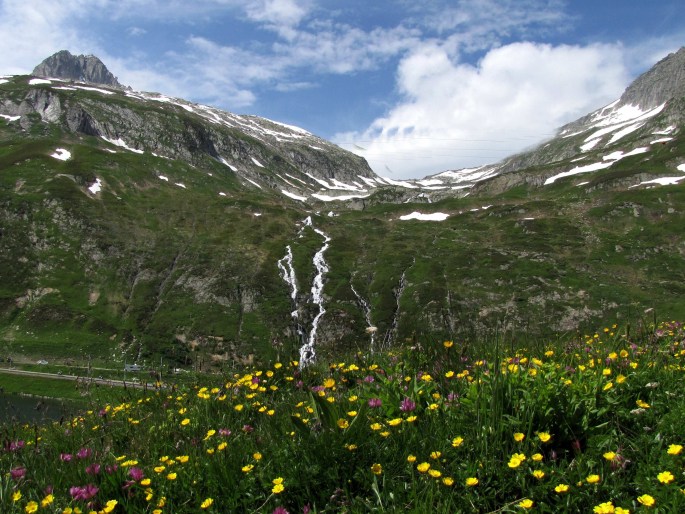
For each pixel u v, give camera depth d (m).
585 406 4.93
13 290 129.12
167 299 135.12
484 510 3.99
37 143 199.50
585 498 3.84
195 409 6.94
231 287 140.12
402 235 183.38
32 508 4.19
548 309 121.56
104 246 149.00
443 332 7.80
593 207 185.75
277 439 5.19
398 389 5.70
